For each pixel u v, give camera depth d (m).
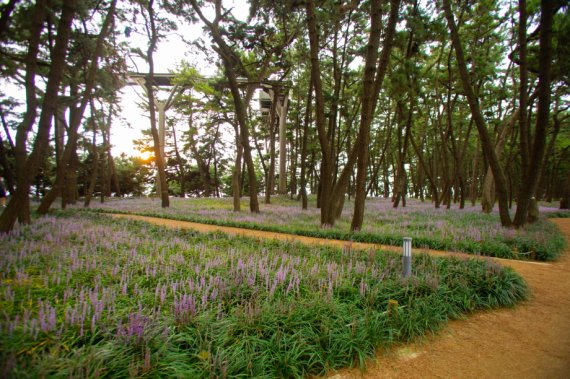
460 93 17.92
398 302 4.08
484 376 2.93
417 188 37.09
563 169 36.53
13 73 12.27
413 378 2.89
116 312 3.19
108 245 6.23
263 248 6.54
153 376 2.38
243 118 16.03
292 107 32.22
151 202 23.73
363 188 9.82
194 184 43.41
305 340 3.04
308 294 3.96
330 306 3.62
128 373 2.39
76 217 11.65
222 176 47.88
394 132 30.84
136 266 4.84
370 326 3.37
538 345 3.50
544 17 8.45
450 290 4.49
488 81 18.28
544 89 8.85
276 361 2.83
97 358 2.41
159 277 4.47
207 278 4.46
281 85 21.16
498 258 7.23
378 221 12.98
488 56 16.42
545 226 11.19
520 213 10.31
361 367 2.96
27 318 2.70
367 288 4.18
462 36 16.52
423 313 3.87
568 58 9.98
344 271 4.94
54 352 2.39
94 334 2.71
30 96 9.32
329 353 3.03
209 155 39.91
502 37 16.55
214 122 32.25
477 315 4.24
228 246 6.80
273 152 30.34
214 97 27.84
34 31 8.70
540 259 7.19
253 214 15.33
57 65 8.37
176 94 34.41
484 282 4.80
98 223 9.90
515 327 3.92
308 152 21.92
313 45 10.85
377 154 37.09
